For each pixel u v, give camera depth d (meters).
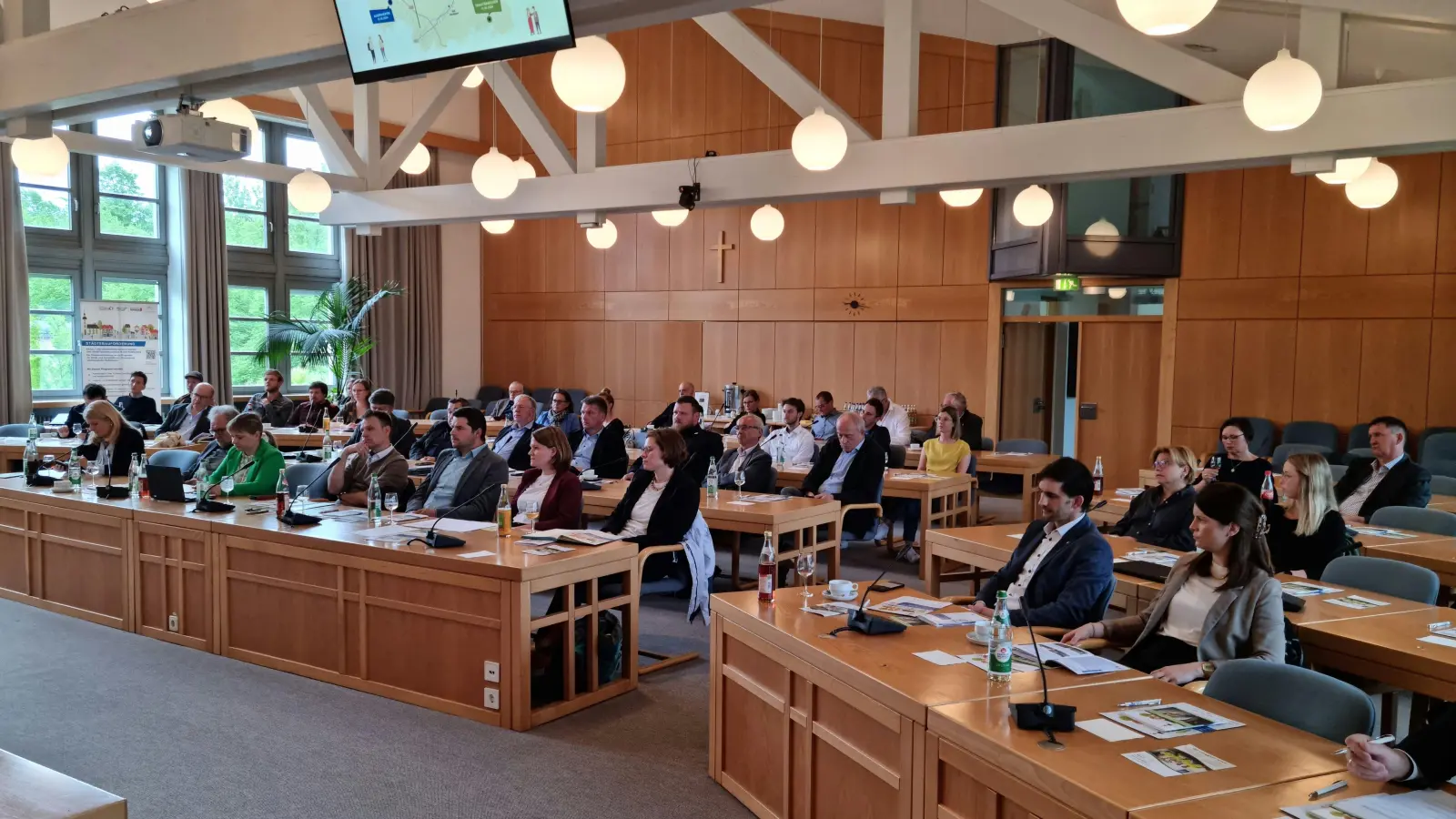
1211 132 5.92
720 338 13.05
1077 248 10.23
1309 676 2.54
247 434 5.99
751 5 3.85
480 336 14.54
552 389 13.98
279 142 12.37
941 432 8.00
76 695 4.52
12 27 5.39
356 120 9.29
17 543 6.12
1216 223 10.18
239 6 4.46
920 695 2.59
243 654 5.01
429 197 9.01
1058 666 2.90
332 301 12.34
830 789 2.97
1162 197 10.31
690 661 5.15
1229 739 2.33
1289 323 9.89
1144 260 10.30
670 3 3.82
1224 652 3.20
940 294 11.64
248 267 12.27
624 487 6.77
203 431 9.30
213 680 4.73
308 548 4.70
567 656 4.33
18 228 10.22
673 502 5.39
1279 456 9.26
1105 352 10.84
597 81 4.52
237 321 12.26
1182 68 6.02
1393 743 2.15
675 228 13.29
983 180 6.68
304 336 12.30
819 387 12.42
